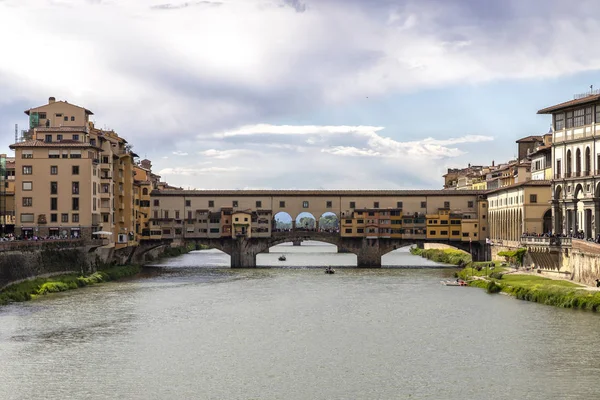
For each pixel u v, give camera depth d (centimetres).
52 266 13738
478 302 11694
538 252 14062
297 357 7962
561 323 9625
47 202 15350
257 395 6638
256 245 19762
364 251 19838
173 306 11362
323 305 11538
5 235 14950
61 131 15625
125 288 13738
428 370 7419
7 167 17825
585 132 13375
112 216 16812
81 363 7656
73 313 10550
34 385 6875
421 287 13975
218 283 14788
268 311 10925
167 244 19938
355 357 7962
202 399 6519
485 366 7544
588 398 6494
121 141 18000
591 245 11769
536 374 7231
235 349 8331
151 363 7681
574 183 13725
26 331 9188
